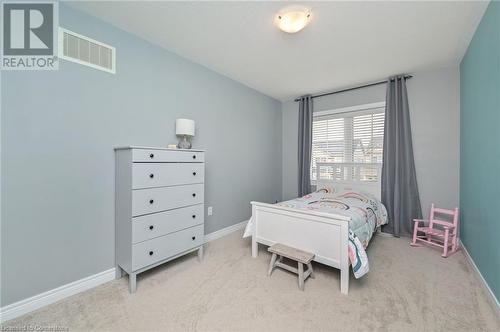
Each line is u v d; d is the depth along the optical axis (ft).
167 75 7.92
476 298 5.50
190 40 7.36
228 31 6.83
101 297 5.58
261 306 5.23
